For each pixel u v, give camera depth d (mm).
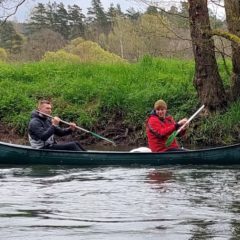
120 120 15664
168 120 11023
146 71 18594
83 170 9711
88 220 5973
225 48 15469
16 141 15297
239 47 14219
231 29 14352
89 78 18688
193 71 18266
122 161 10148
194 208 6496
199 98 14656
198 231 5547
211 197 7129
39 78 19219
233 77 14750
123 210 6430
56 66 20125
